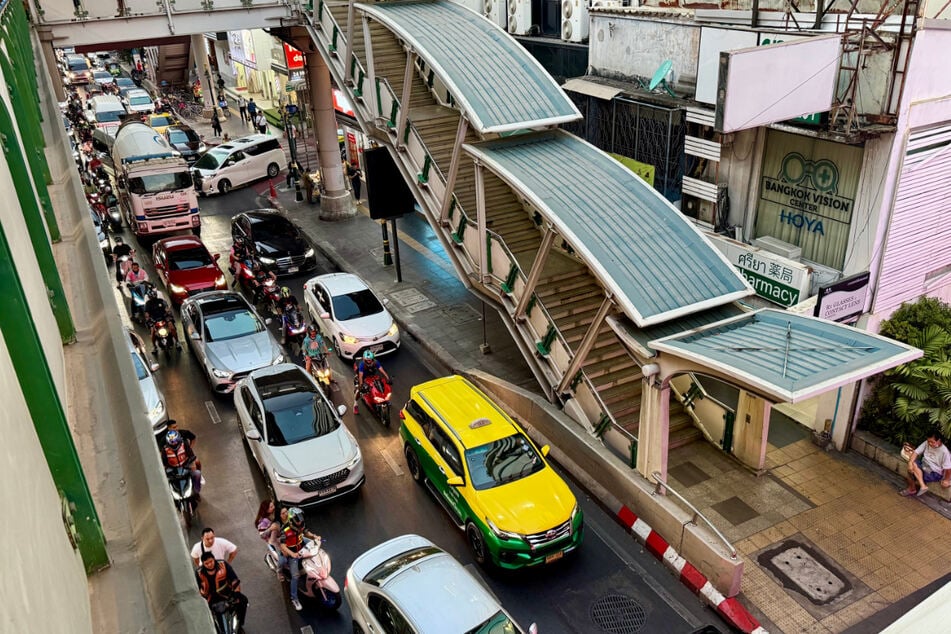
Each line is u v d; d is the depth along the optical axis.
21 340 3.05
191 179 27.64
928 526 13.07
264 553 13.05
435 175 17.45
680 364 11.48
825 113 13.20
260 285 22.20
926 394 13.73
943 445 13.46
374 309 19.84
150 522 3.21
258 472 15.22
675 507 12.54
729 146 15.56
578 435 14.45
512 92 15.74
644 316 11.90
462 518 12.79
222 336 18.30
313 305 20.70
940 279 14.62
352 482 13.91
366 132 20.20
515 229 18.22
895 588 11.80
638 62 17.52
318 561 11.43
